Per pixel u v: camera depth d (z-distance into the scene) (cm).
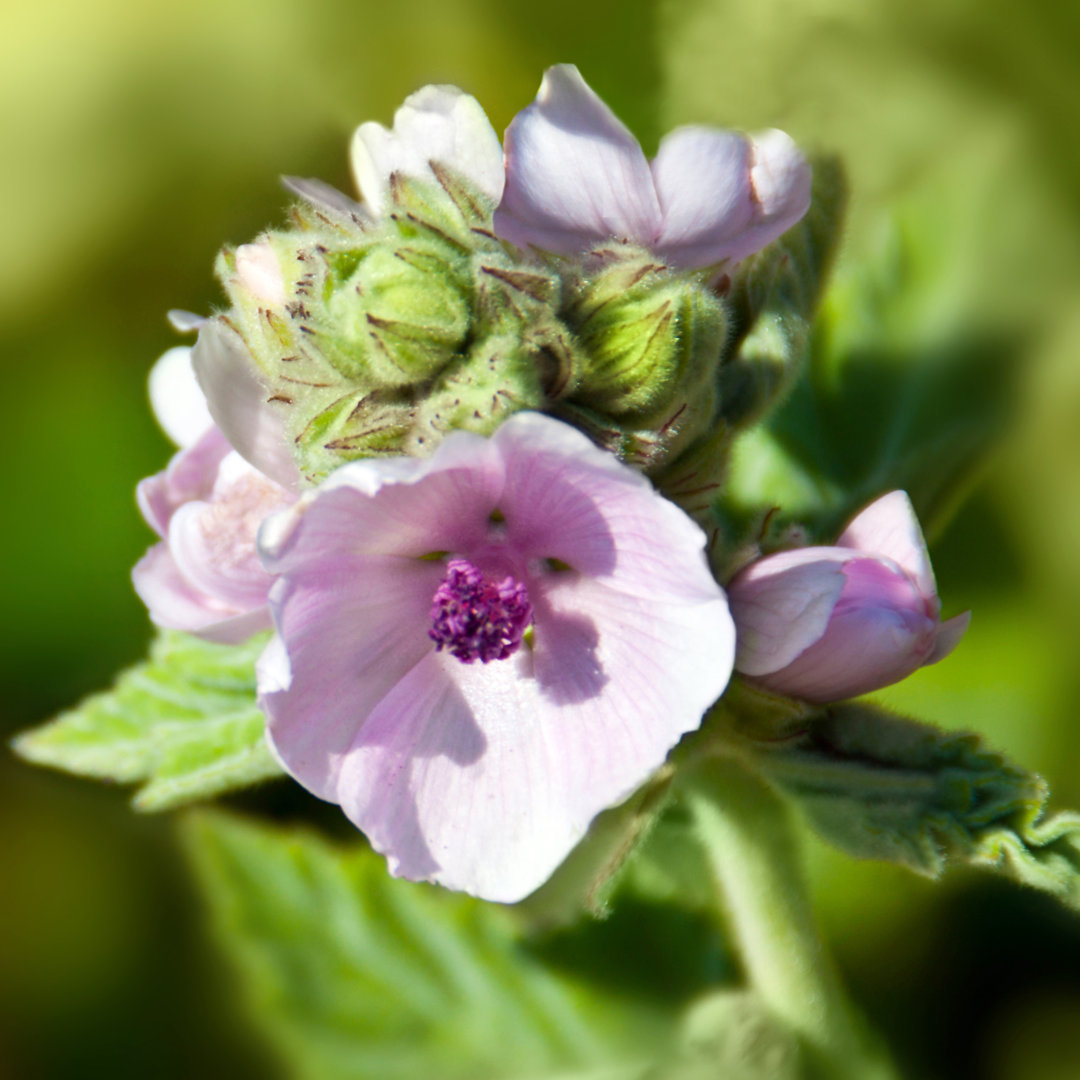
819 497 38
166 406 36
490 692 33
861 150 36
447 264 32
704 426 33
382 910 38
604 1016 38
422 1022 38
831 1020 36
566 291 33
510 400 32
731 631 32
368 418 32
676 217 33
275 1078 39
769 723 33
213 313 34
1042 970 39
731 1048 36
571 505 32
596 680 33
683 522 31
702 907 38
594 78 37
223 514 34
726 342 34
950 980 39
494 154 34
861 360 39
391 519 32
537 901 36
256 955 38
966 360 38
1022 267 38
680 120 37
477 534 33
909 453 38
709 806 35
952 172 37
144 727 37
